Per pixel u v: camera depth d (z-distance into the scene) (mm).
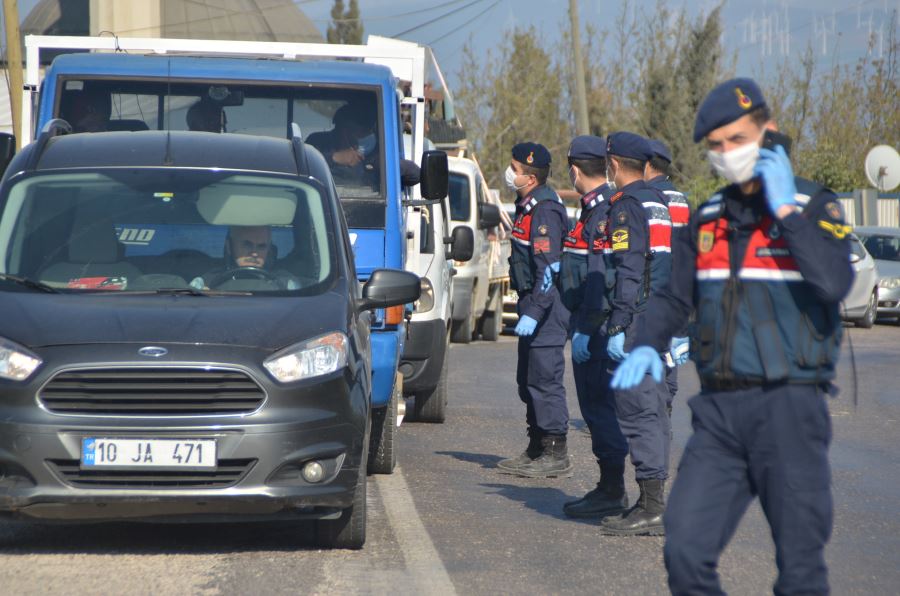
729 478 9336
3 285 14562
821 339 9133
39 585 12570
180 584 12734
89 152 16609
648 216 15547
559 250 19047
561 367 19734
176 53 22156
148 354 13070
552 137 119062
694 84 139375
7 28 46594
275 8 72688
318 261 15344
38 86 21500
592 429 16766
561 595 12820
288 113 20328
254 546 14547
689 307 9656
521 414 27453
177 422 12977
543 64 118188
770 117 9305
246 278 15062
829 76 113562
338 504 13555
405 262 20781
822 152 98438
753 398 9164
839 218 9055
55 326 13438
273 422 13156
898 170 60844
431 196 20047
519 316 19469
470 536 15430
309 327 13898
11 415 12922
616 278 15641
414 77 22578
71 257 15086
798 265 8945
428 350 23953
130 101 20406
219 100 20391
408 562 13984
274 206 15875
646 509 15734
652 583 13398
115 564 13516
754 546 15281
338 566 13688
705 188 106812
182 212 15680
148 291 14656
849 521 16938
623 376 9609
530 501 17875
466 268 41406
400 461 21141
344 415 13609
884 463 21938
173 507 13039
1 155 19281
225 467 13102
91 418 12922
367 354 15156
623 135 15766
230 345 13352
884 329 56062
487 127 114938
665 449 15734
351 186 19906
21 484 12953
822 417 9164
